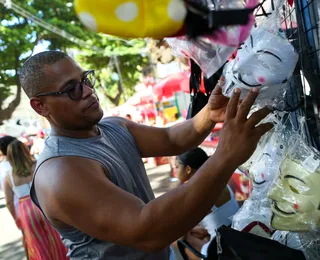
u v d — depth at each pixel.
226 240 1.24
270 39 0.91
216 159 0.94
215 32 0.76
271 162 1.15
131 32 0.71
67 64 1.34
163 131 1.64
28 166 3.49
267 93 0.95
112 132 1.56
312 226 0.99
